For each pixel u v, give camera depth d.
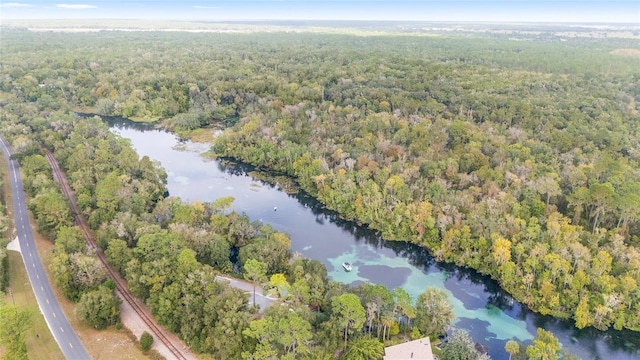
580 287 112.31
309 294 104.81
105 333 97.56
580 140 187.62
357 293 102.44
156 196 160.88
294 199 176.25
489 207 140.75
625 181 148.12
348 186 162.88
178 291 97.25
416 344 92.81
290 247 141.75
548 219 134.00
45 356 90.56
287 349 87.62
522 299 117.88
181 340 95.94
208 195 176.25
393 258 139.38
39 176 152.00
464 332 96.69
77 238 118.94
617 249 120.00
